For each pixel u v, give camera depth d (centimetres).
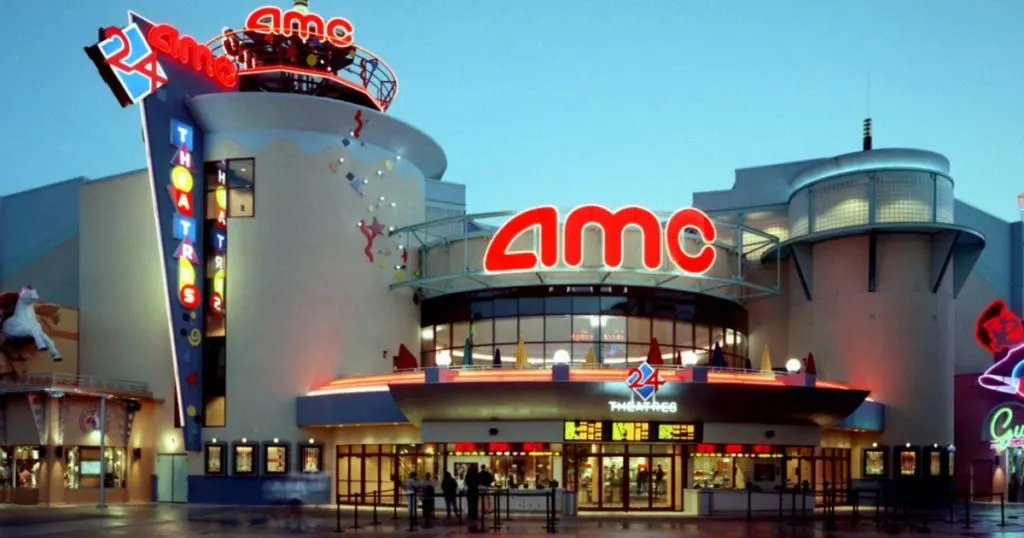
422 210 5769
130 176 5584
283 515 4100
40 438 4756
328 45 5700
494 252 4925
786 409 4456
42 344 5159
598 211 4881
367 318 5238
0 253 6494
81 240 5638
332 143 5259
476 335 5350
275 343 5066
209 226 5206
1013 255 6825
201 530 3322
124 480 5194
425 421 4497
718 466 4531
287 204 5147
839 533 3272
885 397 5406
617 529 3425
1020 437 5634
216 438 5072
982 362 6606
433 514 3931
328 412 4866
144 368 5384
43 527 3447
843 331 5541
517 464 4472
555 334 5203
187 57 5181
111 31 4691
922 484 5328
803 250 5722
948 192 5572
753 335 5991
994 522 3853
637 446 4456
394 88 5844
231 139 5197
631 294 5244
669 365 4841
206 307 5172
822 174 5706
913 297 5456
